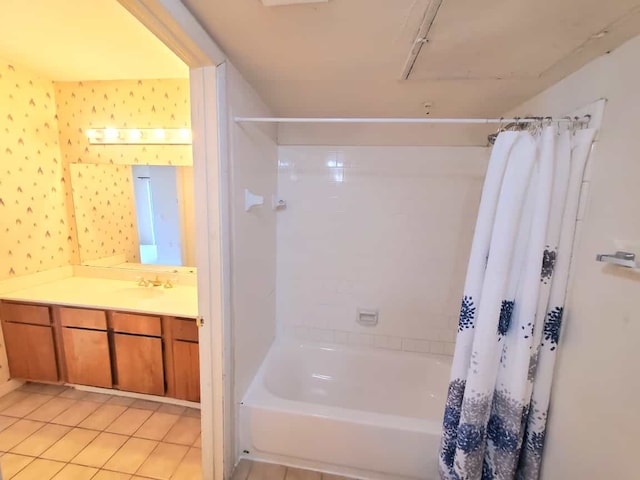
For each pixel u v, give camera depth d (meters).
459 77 1.31
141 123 2.25
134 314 1.98
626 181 0.94
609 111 1.03
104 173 2.38
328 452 1.55
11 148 2.10
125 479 1.54
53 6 1.31
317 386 2.28
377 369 2.25
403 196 2.16
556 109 1.33
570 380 1.13
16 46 1.69
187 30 0.93
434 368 2.16
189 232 2.34
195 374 1.97
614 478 0.92
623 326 0.92
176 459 1.66
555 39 0.99
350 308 2.33
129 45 1.67
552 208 1.14
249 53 1.18
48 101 2.27
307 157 2.21
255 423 1.59
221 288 1.31
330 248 2.29
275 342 2.32
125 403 2.11
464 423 1.25
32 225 2.25
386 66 1.24
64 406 2.07
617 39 0.96
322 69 1.29
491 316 1.17
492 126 1.80
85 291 2.23
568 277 1.17
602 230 1.02
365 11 0.89
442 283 2.20
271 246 2.15
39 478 1.54
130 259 2.44
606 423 0.96
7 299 2.09
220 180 1.24
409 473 1.49
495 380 1.25
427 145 2.09
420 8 0.87
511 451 1.23
